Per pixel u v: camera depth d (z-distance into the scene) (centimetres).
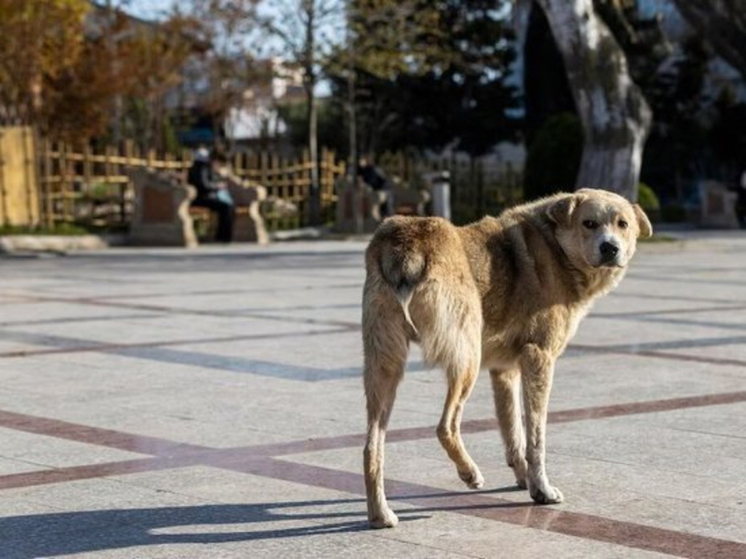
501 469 703
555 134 3494
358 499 640
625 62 2567
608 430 802
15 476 690
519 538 573
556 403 891
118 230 2858
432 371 1026
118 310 1452
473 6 4584
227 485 668
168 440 777
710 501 635
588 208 636
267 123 5197
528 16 4250
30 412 866
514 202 3994
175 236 2719
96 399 912
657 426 814
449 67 4531
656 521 600
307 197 3491
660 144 4728
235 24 3931
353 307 1476
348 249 2595
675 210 4122
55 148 3300
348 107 4372
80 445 764
